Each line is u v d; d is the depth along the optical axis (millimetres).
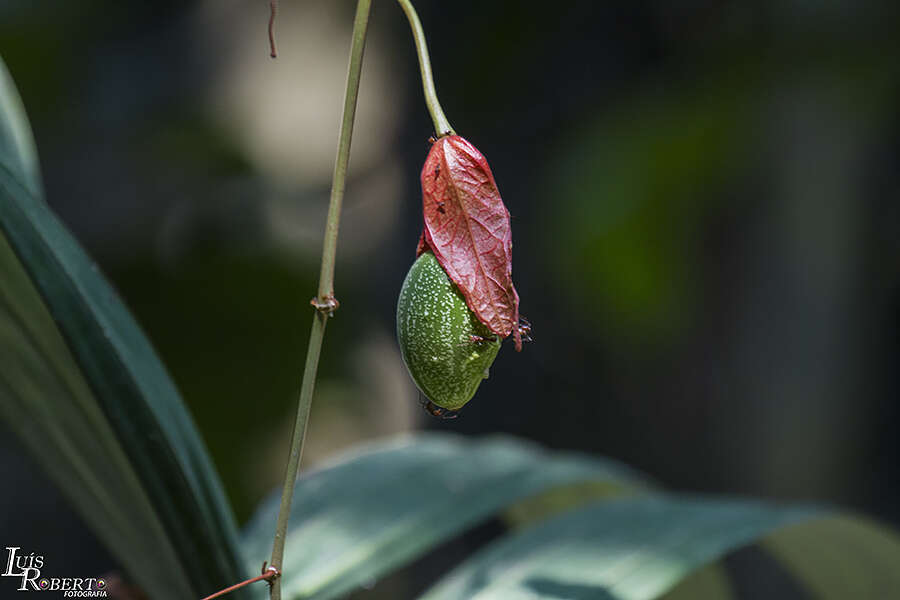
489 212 753
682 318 1686
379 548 853
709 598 938
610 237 1617
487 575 818
